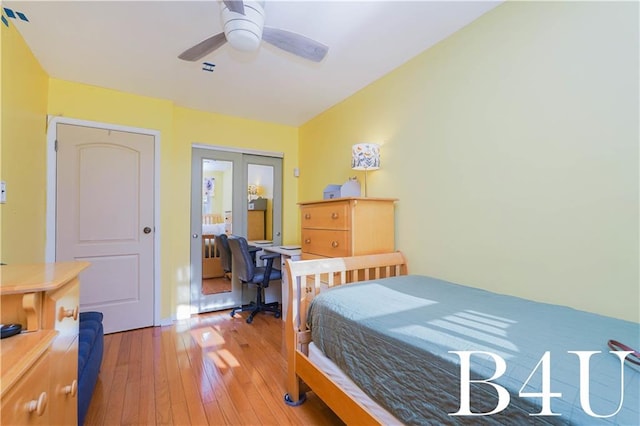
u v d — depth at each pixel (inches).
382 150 101.7
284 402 67.2
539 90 61.3
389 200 91.5
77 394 47.1
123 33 77.2
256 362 85.9
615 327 43.3
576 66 56.1
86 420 60.4
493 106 69.5
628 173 49.8
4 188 67.5
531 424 27.8
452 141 78.7
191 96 118.0
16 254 75.3
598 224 53.2
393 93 97.2
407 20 72.7
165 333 108.7
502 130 67.7
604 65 52.6
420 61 87.6
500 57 68.0
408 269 91.0
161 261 118.7
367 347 47.4
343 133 121.6
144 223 116.1
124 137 112.9
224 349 94.7
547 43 60.1
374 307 54.4
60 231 102.0
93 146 107.9
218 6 66.9
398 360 41.9
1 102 66.2
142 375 78.3
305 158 151.0
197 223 133.2
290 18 71.2
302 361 63.6
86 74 99.3
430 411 36.9
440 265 81.9
